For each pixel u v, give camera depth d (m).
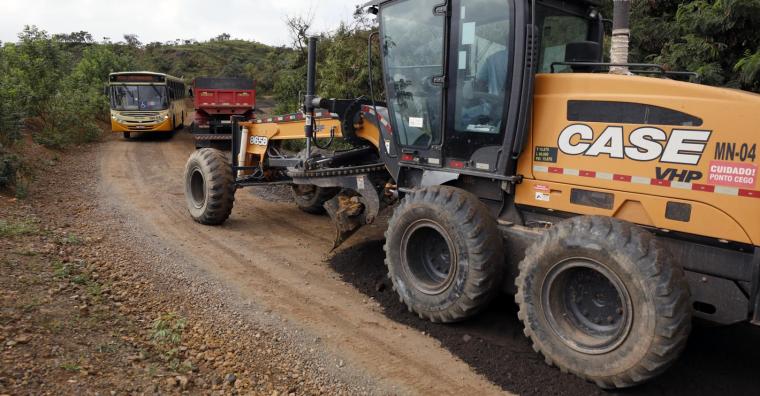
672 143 3.67
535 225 4.57
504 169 4.48
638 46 8.73
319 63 17.33
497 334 4.60
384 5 5.33
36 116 16.05
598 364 3.69
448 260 4.83
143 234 7.15
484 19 4.50
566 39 5.11
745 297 3.58
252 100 19.06
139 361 3.82
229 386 3.71
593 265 3.70
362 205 6.21
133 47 69.75
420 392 3.81
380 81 13.73
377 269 6.05
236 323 4.72
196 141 18.59
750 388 3.82
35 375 3.35
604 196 4.04
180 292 5.29
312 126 6.62
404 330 4.74
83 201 8.94
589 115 4.06
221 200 7.52
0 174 8.43
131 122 20.50
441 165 5.04
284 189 10.51
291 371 4.03
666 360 3.43
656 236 3.85
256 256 6.51
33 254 5.54
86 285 5.02
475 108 4.67
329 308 5.13
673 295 3.39
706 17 7.20
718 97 3.49
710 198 3.55
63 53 24.89
